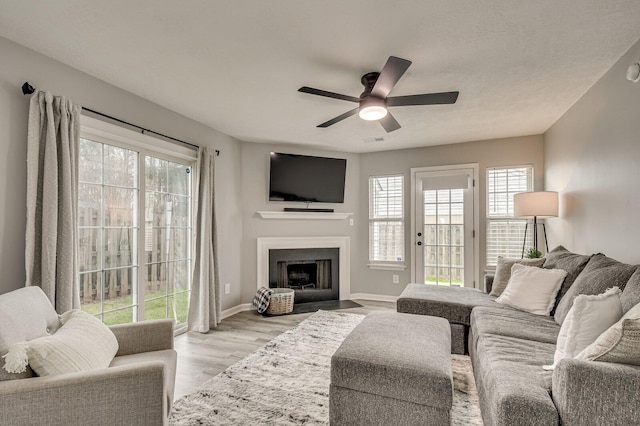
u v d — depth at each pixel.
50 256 2.23
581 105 3.12
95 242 2.79
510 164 4.51
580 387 1.22
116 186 2.99
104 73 2.64
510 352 1.83
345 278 5.28
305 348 3.10
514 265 3.07
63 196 2.33
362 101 2.54
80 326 1.67
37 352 1.34
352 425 1.77
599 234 2.81
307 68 2.54
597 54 2.37
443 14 1.89
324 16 1.91
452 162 4.85
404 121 3.83
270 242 4.85
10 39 2.16
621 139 2.45
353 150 5.27
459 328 2.92
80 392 1.32
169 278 3.59
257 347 3.17
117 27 2.03
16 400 1.27
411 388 1.66
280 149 4.95
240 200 4.67
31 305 1.59
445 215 4.90
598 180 2.81
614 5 1.82
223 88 2.92
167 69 2.57
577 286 2.26
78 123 2.46
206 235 3.73
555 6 1.82
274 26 2.01
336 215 5.16
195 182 3.85
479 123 3.92
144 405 1.38
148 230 3.33
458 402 2.17
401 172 5.17
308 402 2.16
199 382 2.45
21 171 2.23
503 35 2.11
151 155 3.35
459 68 2.54
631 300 1.66
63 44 2.22
